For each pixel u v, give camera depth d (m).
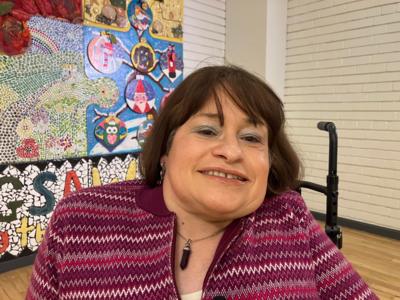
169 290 0.68
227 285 0.69
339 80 3.50
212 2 3.74
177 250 0.74
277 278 0.72
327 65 3.58
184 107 0.73
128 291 0.69
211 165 0.68
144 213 0.77
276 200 0.84
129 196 0.82
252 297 0.69
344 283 0.79
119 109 2.88
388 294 2.21
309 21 3.67
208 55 3.74
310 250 0.80
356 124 3.42
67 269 0.72
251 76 0.77
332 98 3.57
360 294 0.79
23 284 2.25
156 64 3.12
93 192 0.81
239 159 0.68
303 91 3.79
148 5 3.00
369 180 3.38
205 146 0.69
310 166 3.79
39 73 2.41
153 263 0.71
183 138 0.72
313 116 3.74
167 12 3.17
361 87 3.35
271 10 3.63
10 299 2.07
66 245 0.73
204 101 0.72
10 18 2.25
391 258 2.78
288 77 3.89
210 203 0.68
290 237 0.79
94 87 2.71
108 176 2.85
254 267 0.72
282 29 3.79
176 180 0.71
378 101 3.25
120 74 2.86
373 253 2.88
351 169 3.49
